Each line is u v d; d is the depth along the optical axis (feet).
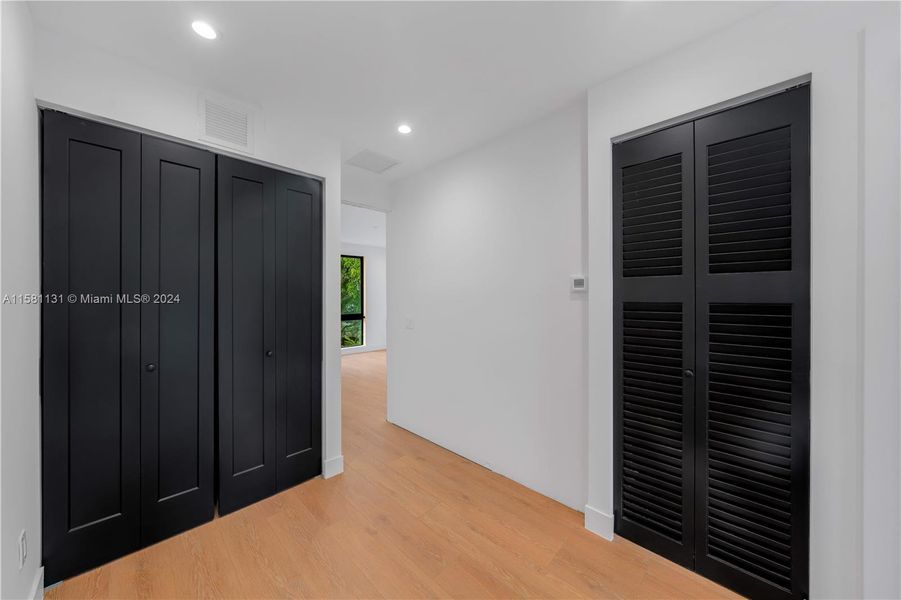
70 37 4.99
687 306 5.40
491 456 8.61
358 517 6.69
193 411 6.30
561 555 5.76
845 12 4.08
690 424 5.39
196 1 4.35
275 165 7.26
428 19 4.70
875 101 3.89
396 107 7.02
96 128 5.33
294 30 4.89
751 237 4.82
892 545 3.84
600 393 6.29
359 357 24.99
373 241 25.59
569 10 4.56
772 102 4.62
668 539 5.61
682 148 5.40
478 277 8.91
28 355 4.46
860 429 4.04
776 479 4.65
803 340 4.45
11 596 3.95
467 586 5.15
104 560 5.42
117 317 5.54
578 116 6.90
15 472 4.04
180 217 6.13
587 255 6.82
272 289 7.32
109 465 5.48
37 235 4.80
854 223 4.06
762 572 4.76
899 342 3.78
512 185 8.10
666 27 4.89
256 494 7.10
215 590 5.03
